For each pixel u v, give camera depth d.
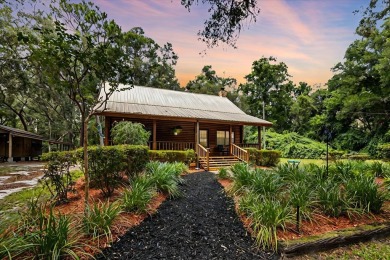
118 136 9.02
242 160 12.29
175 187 5.39
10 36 15.69
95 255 2.73
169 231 3.54
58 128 24.69
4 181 8.05
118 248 2.94
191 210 4.46
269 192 4.54
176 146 13.53
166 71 30.53
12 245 2.28
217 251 3.05
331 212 4.05
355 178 5.03
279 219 3.47
